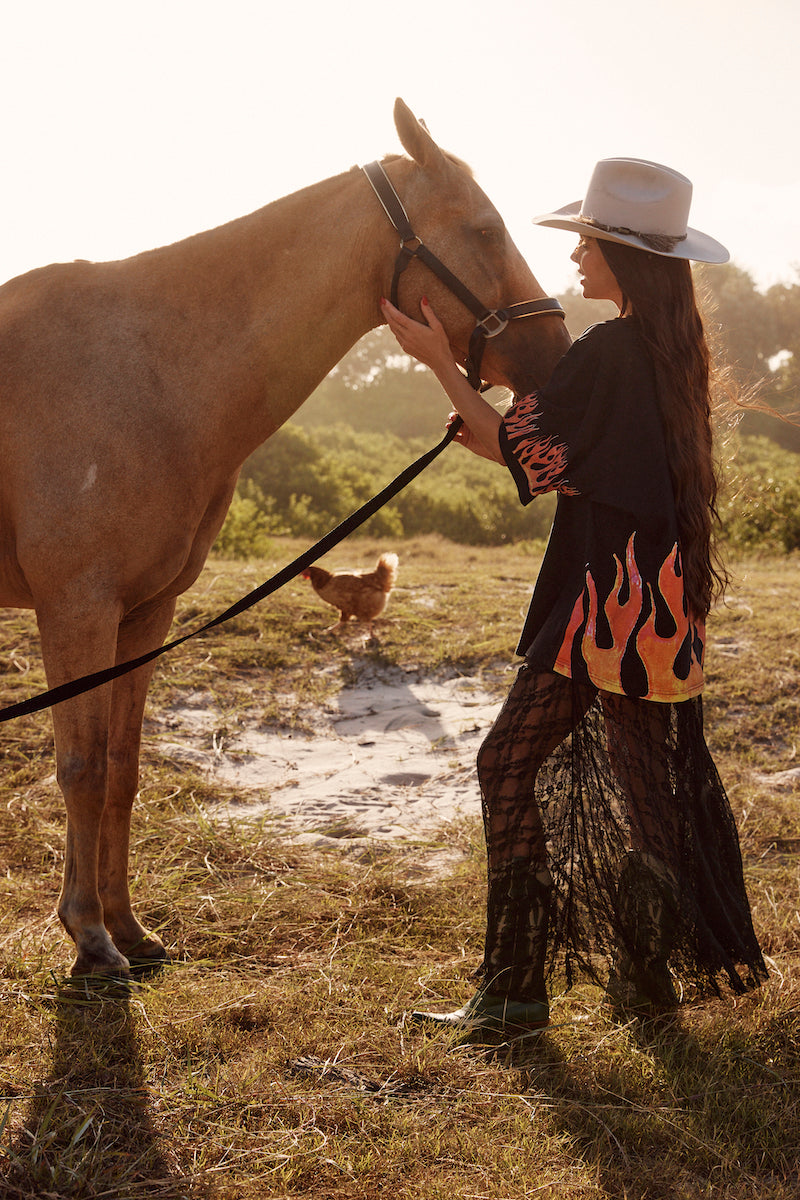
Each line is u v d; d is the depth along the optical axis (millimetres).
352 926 3074
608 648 2266
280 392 2688
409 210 2586
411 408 60250
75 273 2627
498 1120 2031
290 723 5344
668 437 2279
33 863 3523
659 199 2279
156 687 5605
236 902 3197
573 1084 2189
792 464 22781
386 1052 2281
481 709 5539
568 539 2395
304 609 6996
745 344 31047
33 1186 1775
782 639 6250
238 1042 2320
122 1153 1877
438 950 2918
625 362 2260
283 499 20422
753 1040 2373
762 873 3361
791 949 2842
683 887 2357
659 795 2381
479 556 11938
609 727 2416
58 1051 2230
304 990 2600
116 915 2832
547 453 2258
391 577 6574
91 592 2441
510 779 2408
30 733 4820
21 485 2441
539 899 2395
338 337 2707
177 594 2822
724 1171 1896
